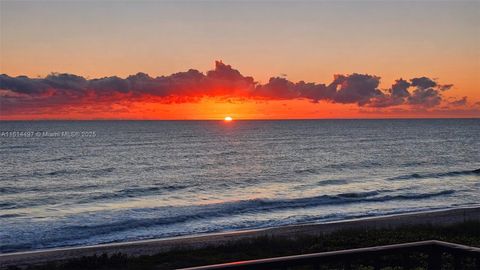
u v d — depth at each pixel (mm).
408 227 23875
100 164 69875
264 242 21047
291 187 48156
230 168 65875
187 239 24109
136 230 27828
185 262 18203
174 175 58250
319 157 82438
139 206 36469
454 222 26656
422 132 181500
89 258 18578
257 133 175500
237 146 109312
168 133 172000
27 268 18141
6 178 54094
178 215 31891
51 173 59000
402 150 97500
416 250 4238
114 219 30859
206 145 112438
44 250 22234
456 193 42969
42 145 107875
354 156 84250
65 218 31531
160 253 19922
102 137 144000
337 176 57094
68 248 22562
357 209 34812
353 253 3939
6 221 30562
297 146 109938
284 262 3643
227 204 35781
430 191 44000
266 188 47562
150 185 49250
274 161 75750
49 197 41531
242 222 30047
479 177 55719
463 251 4121
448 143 119625
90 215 32562
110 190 45688
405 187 47062
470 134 166125
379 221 28359
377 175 57969
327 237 21656
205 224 29531
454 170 62844
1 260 20188
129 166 67812
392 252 4125
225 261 18125
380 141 127312
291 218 31297
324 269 12352
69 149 96812
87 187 47812
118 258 18891
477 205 36812
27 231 27484
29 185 48938
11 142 118812
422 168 66125
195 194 43781
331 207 35562
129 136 150625
